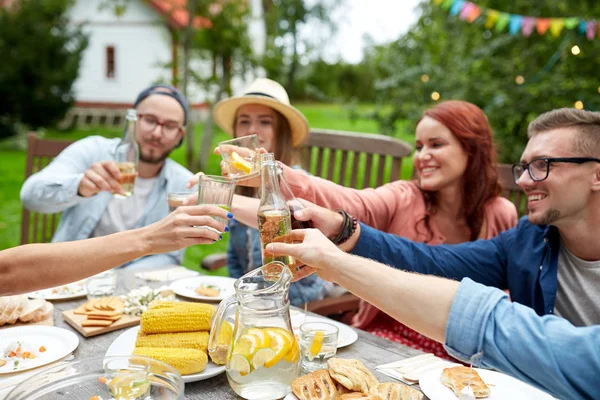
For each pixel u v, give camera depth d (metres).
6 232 5.08
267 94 2.36
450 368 1.12
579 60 4.64
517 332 0.92
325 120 11.49
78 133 13.21
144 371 0.93
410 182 2.27
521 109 4.52
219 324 1.06
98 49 15.02
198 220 1.21
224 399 1.05
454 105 2.11
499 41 4.72
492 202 2.21
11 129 11.88
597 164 1.47
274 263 1.07
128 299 1.51
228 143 1.55
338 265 1.08
